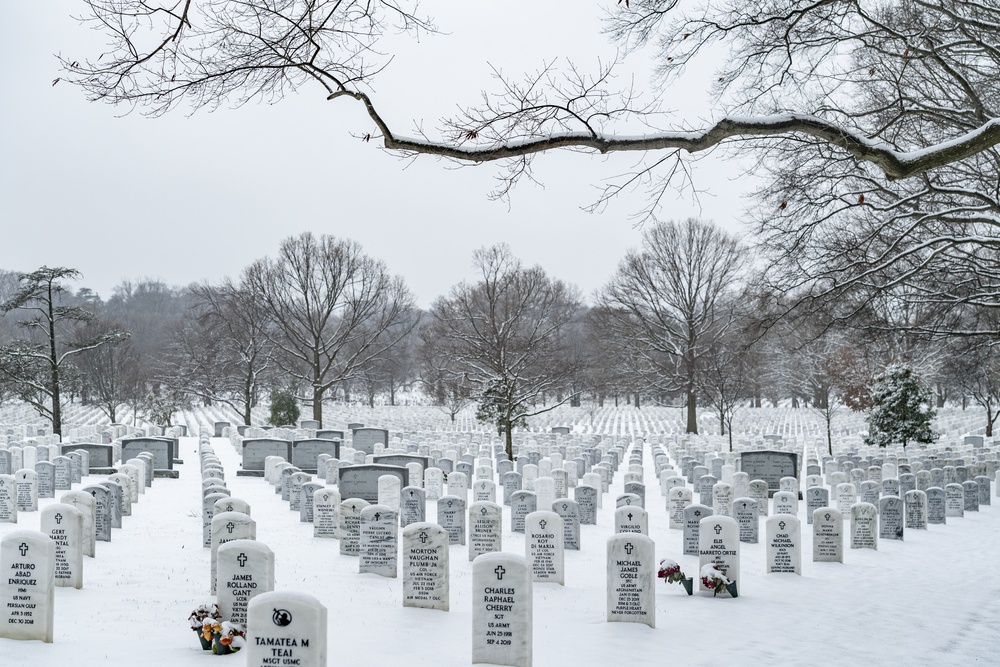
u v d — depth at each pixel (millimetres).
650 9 11203
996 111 15656
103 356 64250
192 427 62562
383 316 60312
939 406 76000
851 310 19453
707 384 54938
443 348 53500
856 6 12180
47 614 9641
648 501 27516
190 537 18203
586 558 17531
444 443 41656
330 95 8539
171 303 145625
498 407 41812
